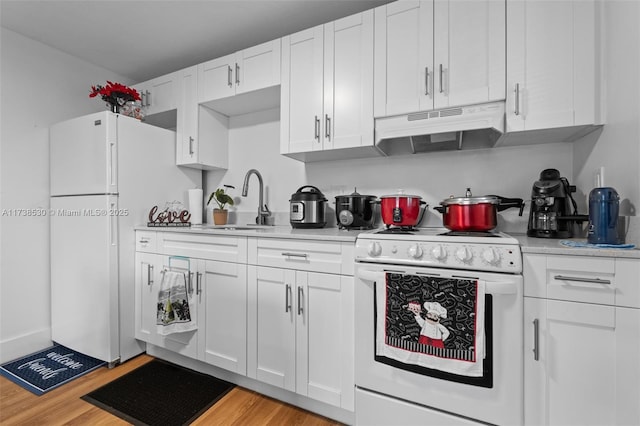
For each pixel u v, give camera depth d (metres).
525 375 1.13
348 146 1.77
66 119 2.48
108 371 1.98
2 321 2.13
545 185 1.42
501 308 1.15
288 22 2.07
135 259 2.18
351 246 1.43
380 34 1.69
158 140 2.36
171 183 2.46
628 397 1.00
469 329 1.16
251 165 2.57
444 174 1.91
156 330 2.07
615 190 1.16
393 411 1.32
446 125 1.54
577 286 1.07
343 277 1.45
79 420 1.52
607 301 1.03
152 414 1.56
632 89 1.10
